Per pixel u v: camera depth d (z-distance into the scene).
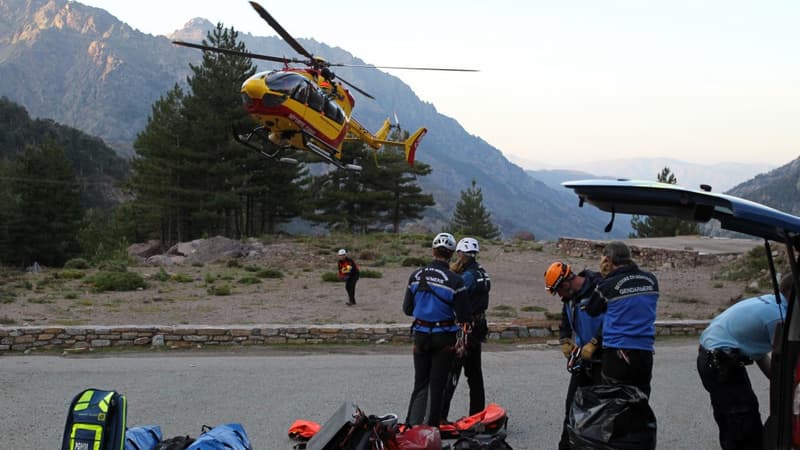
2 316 18.73
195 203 55.19
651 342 5.80
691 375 10.66
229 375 10.84
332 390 9.73
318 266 36.03
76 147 186.50
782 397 3.93
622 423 5.38
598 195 4.41
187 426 8.00
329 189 70.25
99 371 11.23
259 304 21.89
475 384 7.82
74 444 5.02
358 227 72.44
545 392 9.59
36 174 60.84
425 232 61.03
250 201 61.09
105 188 170.62
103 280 26.64
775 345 4.27
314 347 13.66
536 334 14.40
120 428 5.14
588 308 5.95
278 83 17.31
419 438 5.75
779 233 3.84
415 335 7.12
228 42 55.53
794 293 3.95
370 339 14.18
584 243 38.47
